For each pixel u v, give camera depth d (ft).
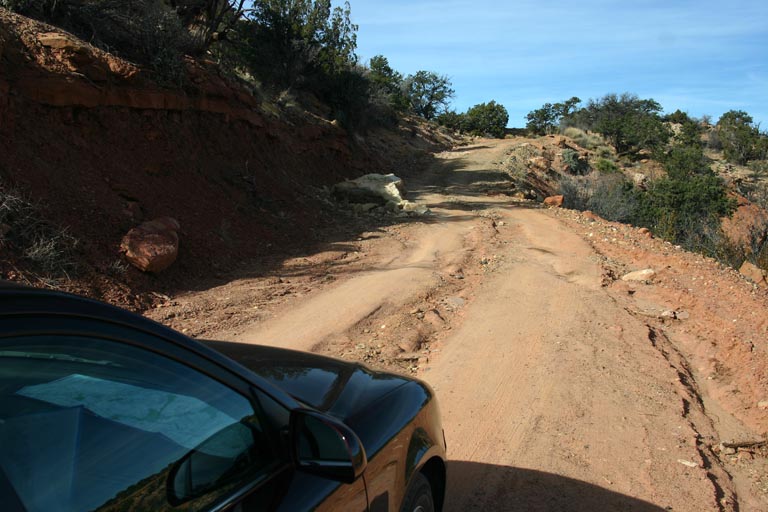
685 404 19.61
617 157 244.42
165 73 45.60
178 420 5.83
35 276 25.70
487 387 19.97
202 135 49.96
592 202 109.29
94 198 32.76
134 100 40.55
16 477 4.56
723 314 30.17
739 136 258.78
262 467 6.29
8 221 26.91
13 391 4.76
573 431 17.11
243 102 58.34
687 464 15.60
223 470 5.96
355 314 27.40
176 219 37.24
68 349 5.13
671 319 29.50
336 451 6.44
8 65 32.50
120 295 27.50
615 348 24.27
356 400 8.51
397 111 204.95
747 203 130.00
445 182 118.73
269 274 35.63
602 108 285.64
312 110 101.60
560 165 192.85
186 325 25.25
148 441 5.54
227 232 40.55
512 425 17.31
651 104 297.74
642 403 19.30
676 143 266.57
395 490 8.09
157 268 30.45
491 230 56.65
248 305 28.71
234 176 49.55
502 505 13.23
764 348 25.18
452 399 18.98
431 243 49.60
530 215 69.51
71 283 26.45
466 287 33.94
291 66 99.96
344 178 87.35
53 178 31.37
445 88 284.41
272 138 65.98
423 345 24.18
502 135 282.56
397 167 131.34
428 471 9.80
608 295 32.81
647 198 116.88
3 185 27.96
